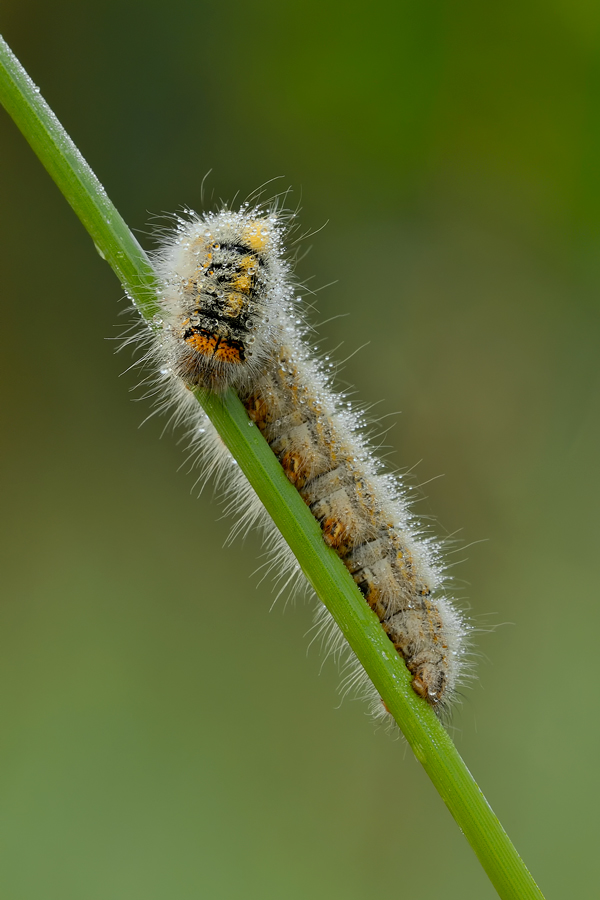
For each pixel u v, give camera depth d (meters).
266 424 0.35
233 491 0.35
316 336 0.51
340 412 0.35
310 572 0.33
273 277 0.34
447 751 0.33
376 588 0.35
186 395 0.35
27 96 0.33
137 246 0.34
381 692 0.33
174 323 0.34
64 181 0.33
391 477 0.36
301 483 0.35
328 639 0.35
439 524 0.50
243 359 0.34
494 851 0.33
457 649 0.35
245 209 0.34
